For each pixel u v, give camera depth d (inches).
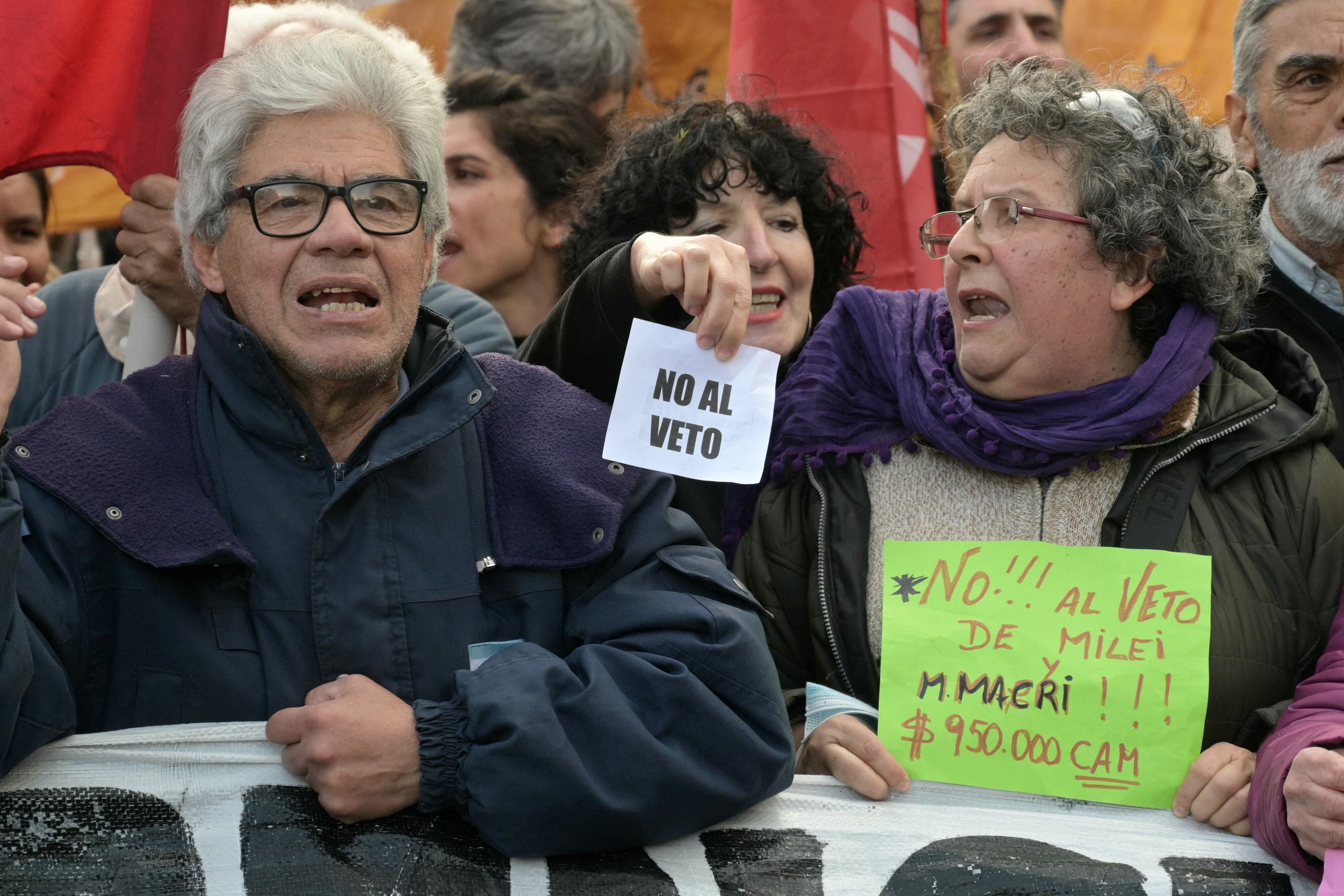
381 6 176.4
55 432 80.8
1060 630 88.0
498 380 90.6
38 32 102.9
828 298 124.3
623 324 90.9
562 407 89.7
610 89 163.2
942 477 96.7
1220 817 84.3
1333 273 120.1
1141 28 163.6
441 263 149.0
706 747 78.3
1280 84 120.1
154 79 106.0
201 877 74.0
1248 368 96.4
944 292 104.7
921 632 89.3
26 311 72.2
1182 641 86.7
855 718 89.4
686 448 81.1
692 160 115.9
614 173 120.8
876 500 97.1
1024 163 93.2
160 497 80.2
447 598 82.8
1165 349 93.0
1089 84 97.0
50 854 73.9
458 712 77.1
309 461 83.1
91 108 105.3
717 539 108.3
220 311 83.4
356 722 75.2
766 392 81.7
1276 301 119.6
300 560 81.7
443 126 88.4
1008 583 89.5
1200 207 94.3
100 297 122.6
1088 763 85.8
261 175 82.3
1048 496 94.0
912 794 86.2
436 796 75.9
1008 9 164.7
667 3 176.7
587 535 84.7
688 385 81.7
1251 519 91.5
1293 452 93.1
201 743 77.1
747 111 118.6
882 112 134.9
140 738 76.7
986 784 86.2
